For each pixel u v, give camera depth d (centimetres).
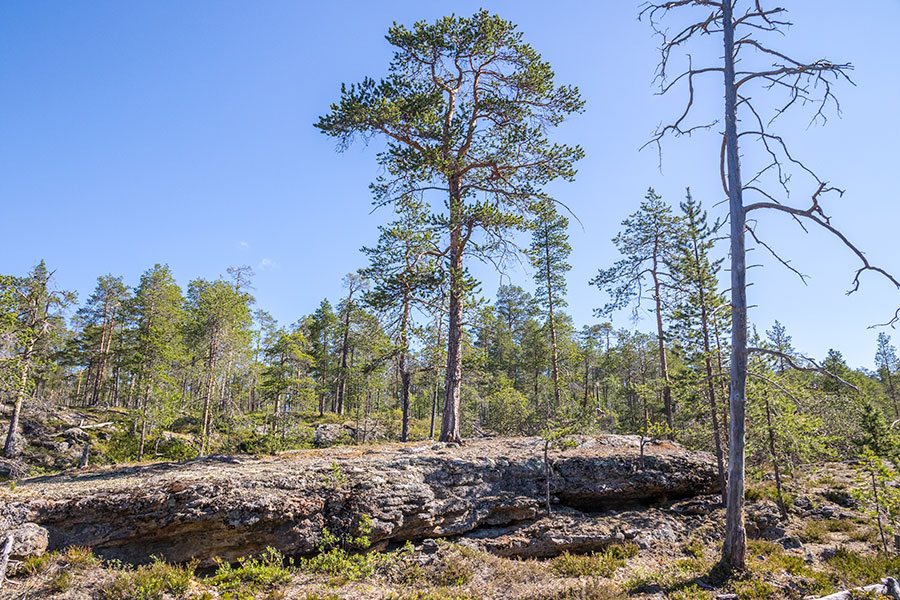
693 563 1250
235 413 3111
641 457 1802
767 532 1683
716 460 1942
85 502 1057
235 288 3966
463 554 1280
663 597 1035
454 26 1953
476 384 3084
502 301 5053
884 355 5409
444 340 2061
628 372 4991
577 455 1762
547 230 3462
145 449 3125
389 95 1919
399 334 1998
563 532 1458
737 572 1109
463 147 2000
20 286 2317
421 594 991
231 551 1144
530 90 2016
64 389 5450
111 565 1005
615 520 1581
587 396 4309
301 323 4962
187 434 3431
